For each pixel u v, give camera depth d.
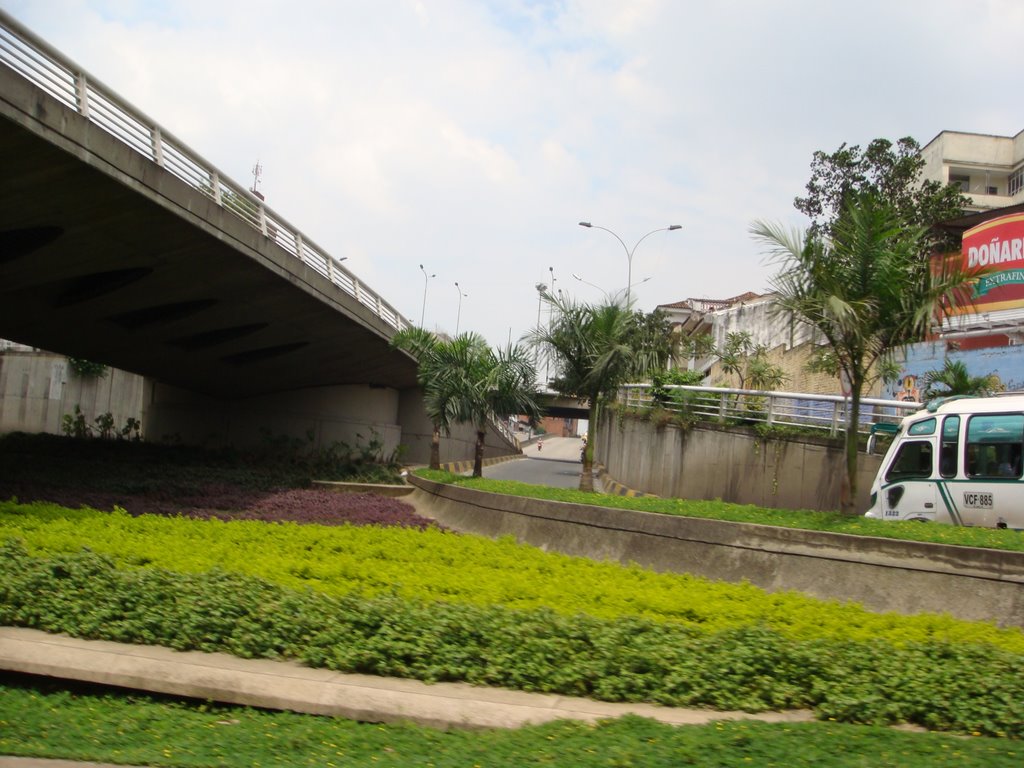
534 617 8.88
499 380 26.77
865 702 7.31
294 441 41.75
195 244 22.27
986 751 6.21
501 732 6.95
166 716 7.68
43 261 21.16
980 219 34.97
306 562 12.64
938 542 12.60
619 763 6.00
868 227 14.77
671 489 26.91
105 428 43.09
